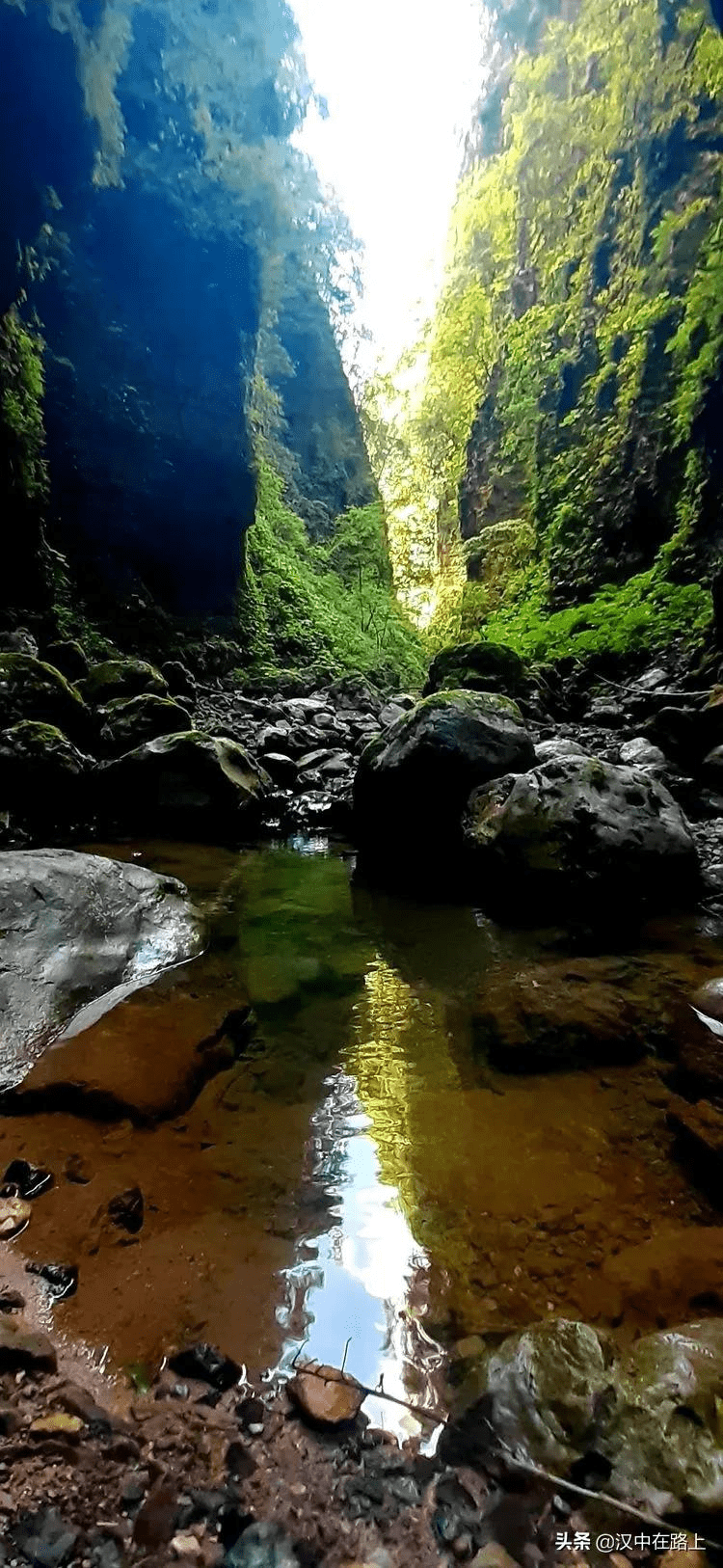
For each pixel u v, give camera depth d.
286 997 2.74
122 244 9.94
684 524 9.65
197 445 11.14
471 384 17.83
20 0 6.34
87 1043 2.11
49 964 2.43
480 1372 1.19
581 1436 1.05
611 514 11.77
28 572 8.27
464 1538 0.95
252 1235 1.52
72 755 5.62
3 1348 1.16
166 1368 1.18
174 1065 2.06
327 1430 1.09
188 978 2.71
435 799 4.80
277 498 16.23
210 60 10.09
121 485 10.12
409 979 2.94
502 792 4.37
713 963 3.03
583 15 13.68
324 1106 2.04
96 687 7.17
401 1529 0.96
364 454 21.20
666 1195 1.69
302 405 19.80
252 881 4.44
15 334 7.98
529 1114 2.02
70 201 9.04
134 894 3.08
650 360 11.20
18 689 6.00
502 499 16.70
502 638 12.62
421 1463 1.04
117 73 8.30
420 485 20.61
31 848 4.86
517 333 15.00
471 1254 1.50
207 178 10.40
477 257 17.62
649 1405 1.08
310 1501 0.98
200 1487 0.99
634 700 8.22
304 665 13.12
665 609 9.27
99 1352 1.20
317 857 5.17
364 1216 1.60
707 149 10.64
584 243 13.45
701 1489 0.97
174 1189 1.65
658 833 3.86
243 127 10.83
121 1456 1.03
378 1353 1.24
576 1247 1.52
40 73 6.89
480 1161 1.81
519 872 3.86
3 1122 1.81
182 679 9.20
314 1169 1.76
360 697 11.23
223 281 10.96
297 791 7.13
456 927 3.59
